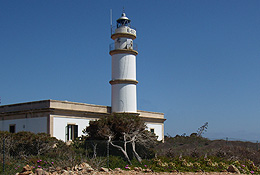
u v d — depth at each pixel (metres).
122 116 26.36
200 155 26.45
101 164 18.61
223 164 21.58
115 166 18.91
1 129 30.86
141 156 25.05
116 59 34.38
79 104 30.02
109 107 34.00
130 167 18.69
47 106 27.25
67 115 28.52
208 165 21.20
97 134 25.39
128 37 34.75
